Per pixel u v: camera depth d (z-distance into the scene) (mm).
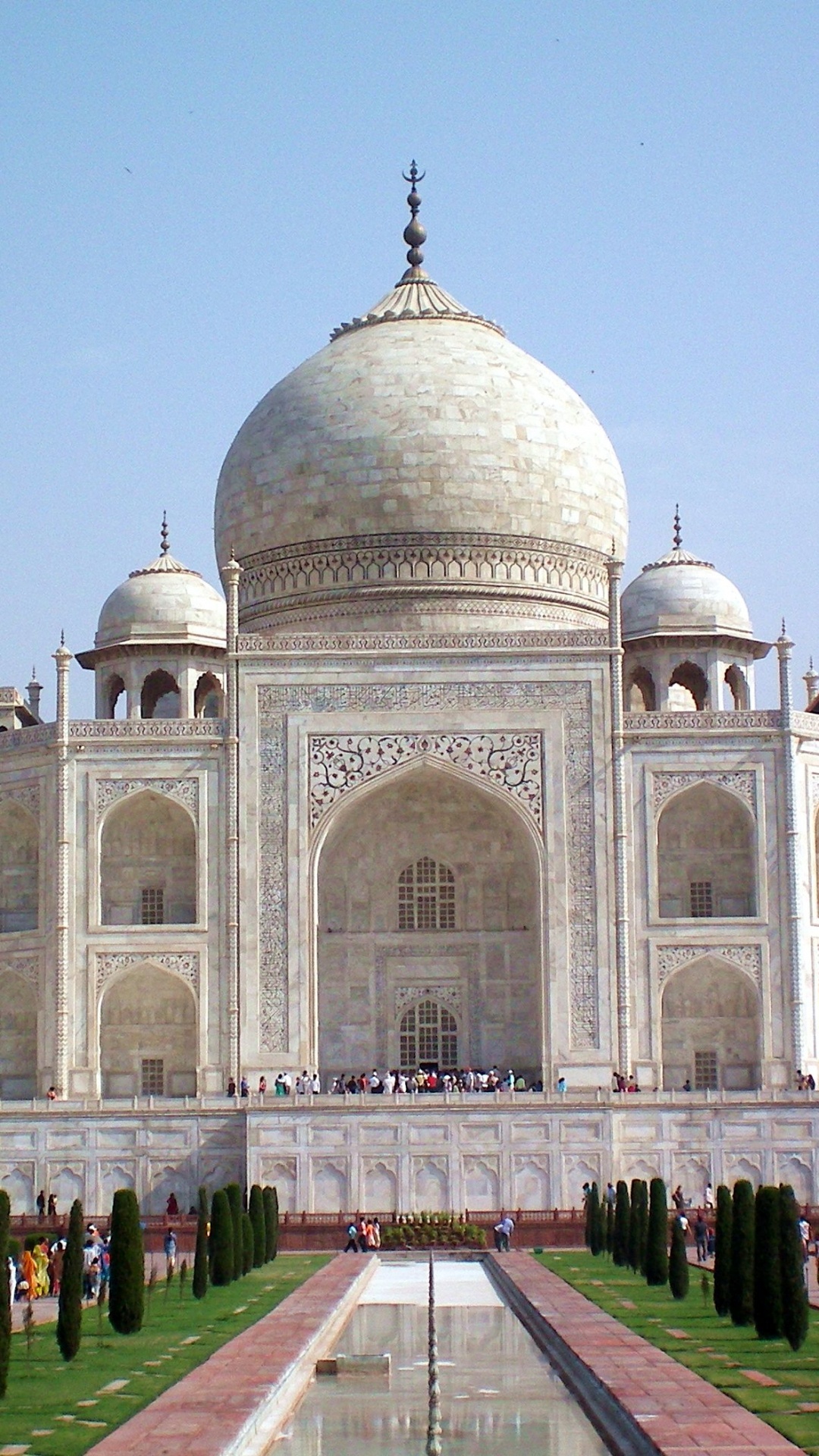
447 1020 135750
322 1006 135125
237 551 151375
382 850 136625
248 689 130750
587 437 151125
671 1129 114438
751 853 130875
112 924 133000
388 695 130750
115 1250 71062
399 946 135750
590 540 149125
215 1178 114438
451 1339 72875
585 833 129500
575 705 130625
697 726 130625
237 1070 126688
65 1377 59906
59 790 129625
